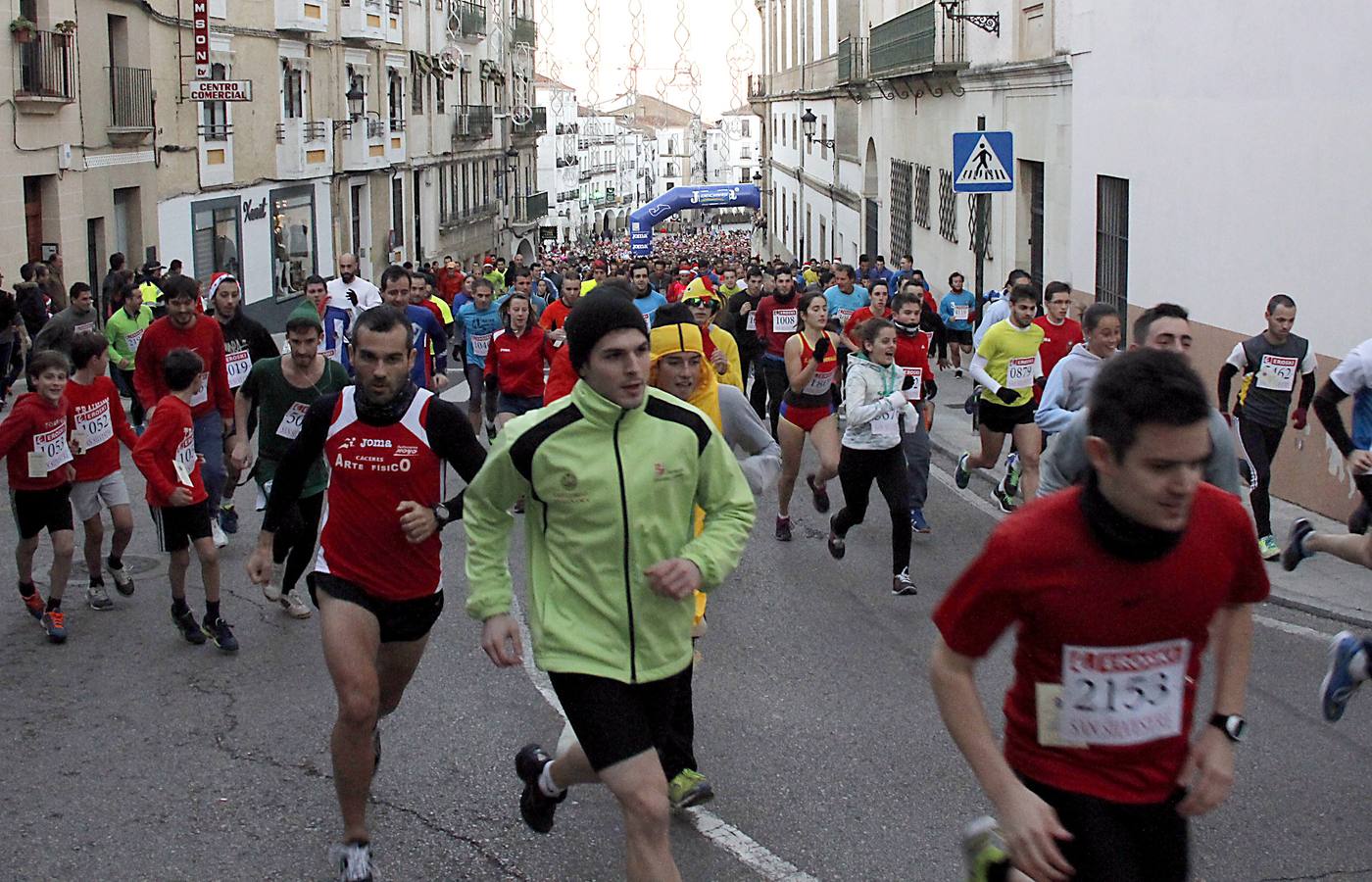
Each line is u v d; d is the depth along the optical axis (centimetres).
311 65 3962
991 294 1878
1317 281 1195
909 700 745
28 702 745
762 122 7338
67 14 2575
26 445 838
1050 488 638
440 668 796
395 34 4697
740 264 3822
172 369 815
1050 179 1977
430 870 547
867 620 903
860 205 4191
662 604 471
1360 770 643
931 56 2762
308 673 791
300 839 578
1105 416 329
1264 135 1280
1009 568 345
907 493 962
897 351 1109
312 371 902
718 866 545
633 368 458
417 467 542
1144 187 1561
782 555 1088
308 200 3994
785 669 800
